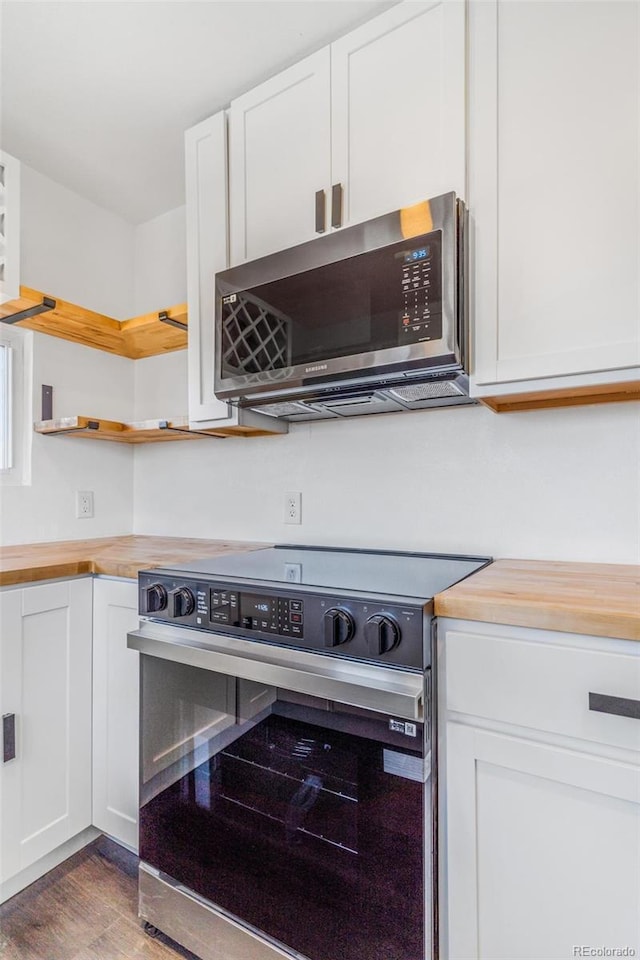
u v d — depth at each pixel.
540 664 0.82
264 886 1.05
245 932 1.08
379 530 1.59
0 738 1.27
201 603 1.13
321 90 1.33
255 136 1.45
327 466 1.71
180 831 1.18
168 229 2.17
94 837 1.56
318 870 0.98
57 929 1.25
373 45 1.25
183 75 1.46
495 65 1.10
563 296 1.03
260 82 1.50
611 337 0.98
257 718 1.06
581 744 0.79
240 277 1.40
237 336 1.40
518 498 1.38
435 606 0.90
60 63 1.41
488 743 0.86
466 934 0.88
